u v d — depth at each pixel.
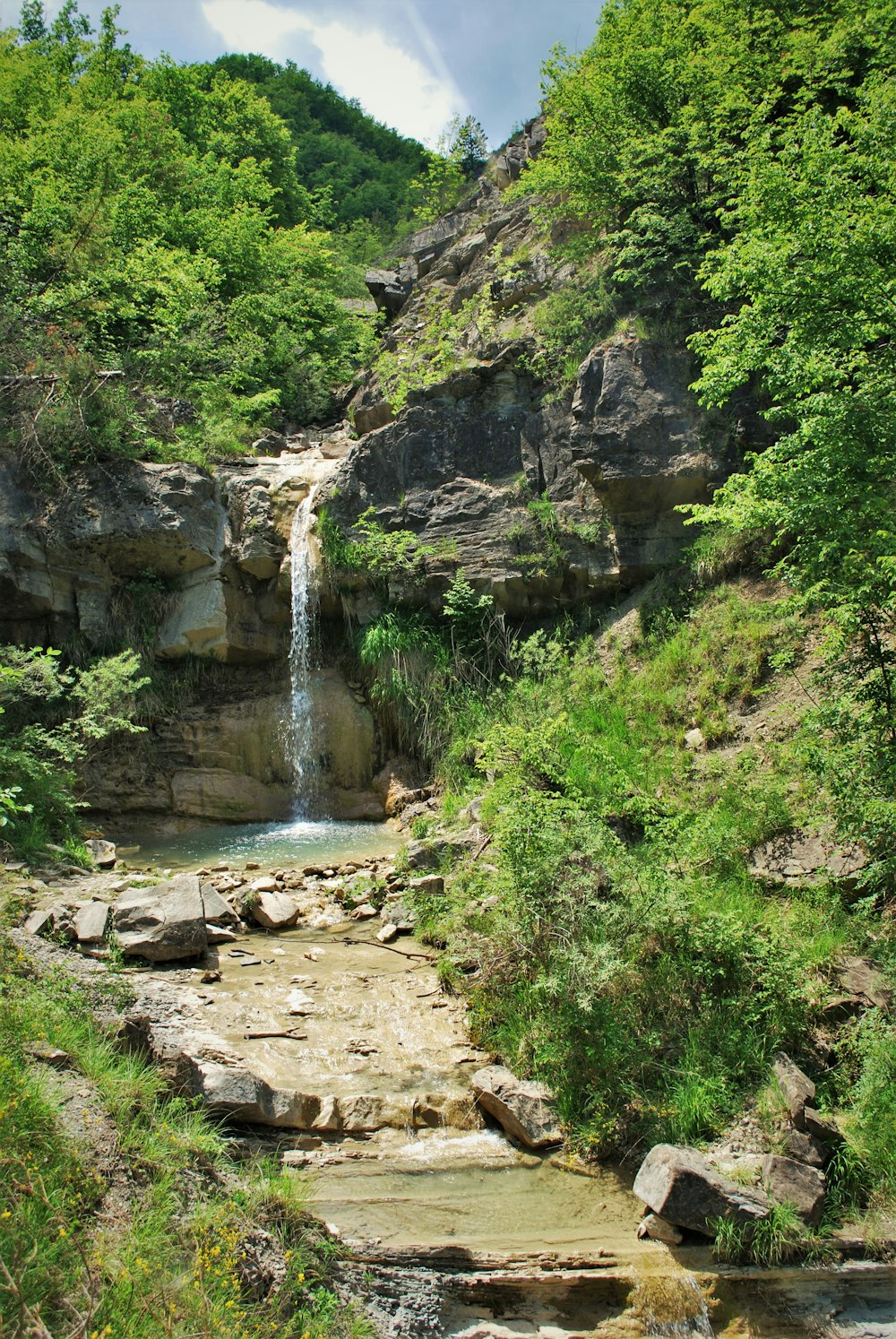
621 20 15.98
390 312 25.08
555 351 15.22
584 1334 5.00
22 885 9.41
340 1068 7.02
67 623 14.73
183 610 15.03
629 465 13.32
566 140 16.16
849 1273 5.33
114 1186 4.70
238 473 16.22
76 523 14.48
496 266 19.44
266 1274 4.62
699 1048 6.74
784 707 10.52
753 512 8.66
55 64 27.39
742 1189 5.55
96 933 8.34
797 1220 5.48
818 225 7.83
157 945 8.53
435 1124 6.54
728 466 13.07
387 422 17.55
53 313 17.19
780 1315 5.16
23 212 18.98
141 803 13.80
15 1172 4.34
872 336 7.87
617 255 15.25
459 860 10.34
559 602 14.40
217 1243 4.52
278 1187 5.20
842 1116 6.28
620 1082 6.59
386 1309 4.84
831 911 7.87
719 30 15.01
